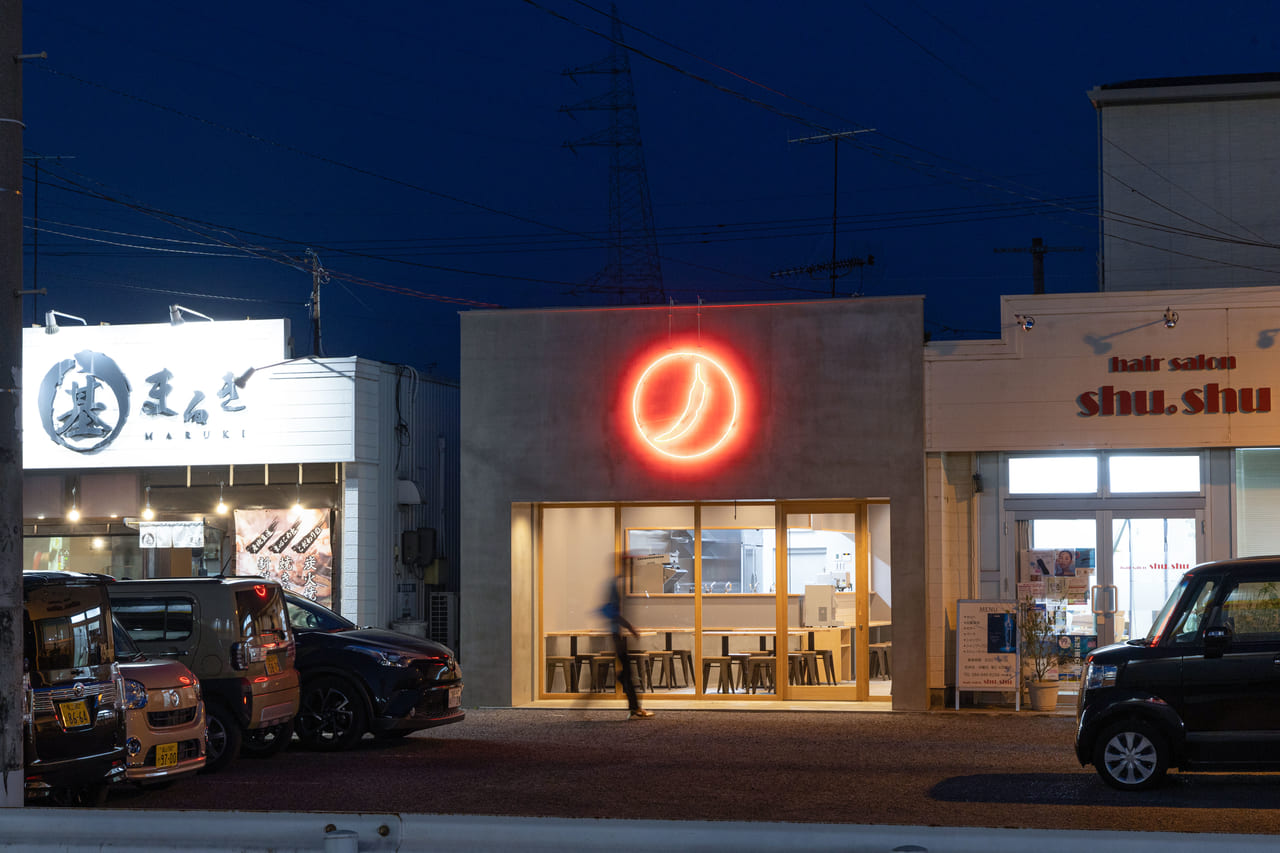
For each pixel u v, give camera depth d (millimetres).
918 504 18328
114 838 5641
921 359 18578
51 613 9922
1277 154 23750
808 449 18766
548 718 17938
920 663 18047
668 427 19219
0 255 8719
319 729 14664
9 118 8812
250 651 13297
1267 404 17750
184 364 21484
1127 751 11188
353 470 20875
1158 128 24125
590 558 20047
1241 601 11211
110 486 21938
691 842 5246
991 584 18641
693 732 16016
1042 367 18391
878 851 5113
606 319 19516
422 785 11820
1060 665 18516
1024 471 18688
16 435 8617
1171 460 18328
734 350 19094
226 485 21422
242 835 5496
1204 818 9797
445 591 22422
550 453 19531
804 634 19281
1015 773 12273
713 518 19641
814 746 14516
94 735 10039
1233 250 23781
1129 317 18203
